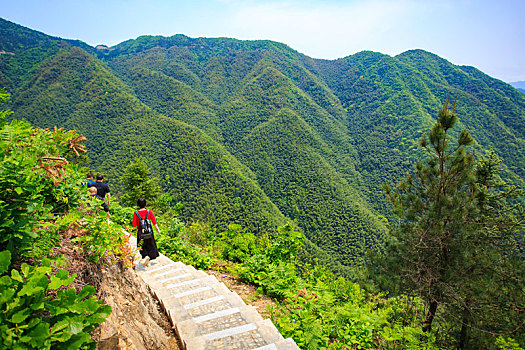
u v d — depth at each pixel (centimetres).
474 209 736
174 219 948
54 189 278
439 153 779
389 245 876
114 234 318
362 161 14150
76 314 168
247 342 334
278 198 10975
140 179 2292
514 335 693
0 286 150
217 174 9688
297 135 14562
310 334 412
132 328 273
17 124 264
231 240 962
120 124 11706
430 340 654
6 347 138
